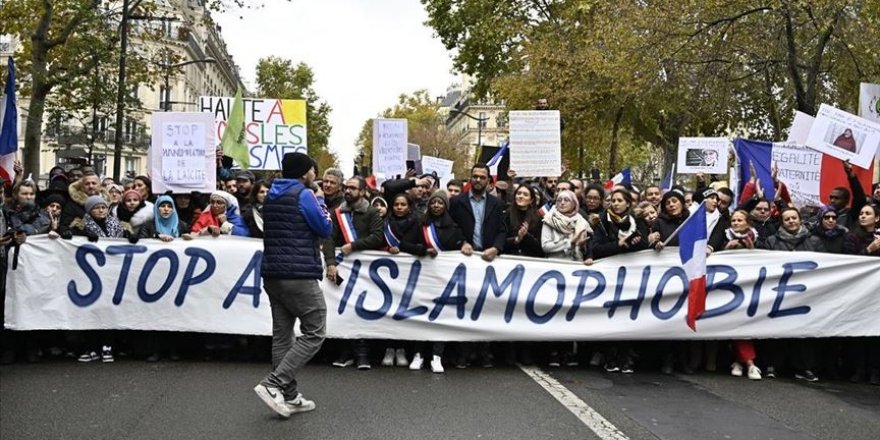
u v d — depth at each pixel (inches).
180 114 372.2
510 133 447.2
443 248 331.0
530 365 337.7
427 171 715.4
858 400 290.2
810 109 614.5
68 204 336.2
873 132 382.6
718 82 802.8
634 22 848.3
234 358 334.6
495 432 232.2
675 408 267.6
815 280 330.0
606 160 1657.2
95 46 852.6
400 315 326.0
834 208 365.1
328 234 249.3
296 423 237.3
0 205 315.9
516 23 1350.9
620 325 328.5
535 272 330.0
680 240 316.2
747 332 327.9
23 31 933.2
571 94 1123.9
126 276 325.7
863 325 326.3
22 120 2169.0
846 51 671.1
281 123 541.0
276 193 248.5
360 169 666.2
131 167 2325.3
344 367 323.6
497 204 337.4
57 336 334.6
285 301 247.1
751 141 466.9
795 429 246.2
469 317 327.9
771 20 694.5
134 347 330.6
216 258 327.6
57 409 247.9
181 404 256.4
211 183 373.4
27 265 320.2
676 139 1237.7
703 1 694.5
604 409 262.7
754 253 332.2
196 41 2588.6
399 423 239.6
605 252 331.9
